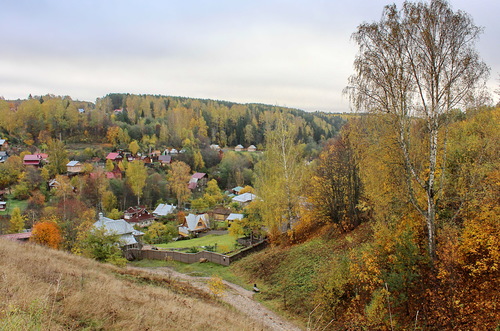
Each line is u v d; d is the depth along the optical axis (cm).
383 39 1391
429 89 1352
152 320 988
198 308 1372
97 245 2831
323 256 2305
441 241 1380
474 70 1288
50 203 6444
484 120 1731
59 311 852
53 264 1457
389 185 1648
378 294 1362
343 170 2664
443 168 1401
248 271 2730
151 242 5175
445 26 1302
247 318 1559
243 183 9606
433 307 1198
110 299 1073
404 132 1467
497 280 1151
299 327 1662
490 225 1258
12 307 662
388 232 1520
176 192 7788
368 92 1434
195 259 3362
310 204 3133
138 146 10781
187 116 14162
